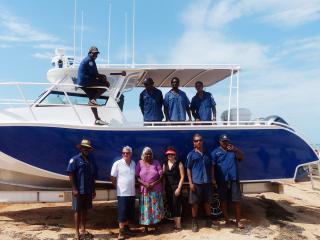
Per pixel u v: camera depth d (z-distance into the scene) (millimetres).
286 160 8242
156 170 7191
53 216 8328
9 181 7730
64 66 8570
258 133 8086
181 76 9023
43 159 7422
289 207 9805
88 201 6750
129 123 7797
